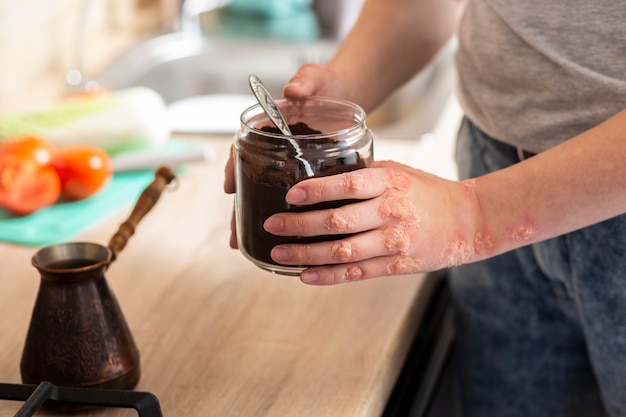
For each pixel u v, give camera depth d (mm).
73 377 936
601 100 1024
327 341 1050
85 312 937
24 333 1061
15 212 1292
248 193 910
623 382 1122
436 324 1253
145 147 1490
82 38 1892
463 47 1172
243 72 2141
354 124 950
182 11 2184
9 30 1782
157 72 2059
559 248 1108
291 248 894
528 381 1244
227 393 971
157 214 1310
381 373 1001
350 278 909
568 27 1027
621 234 1063
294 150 882
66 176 1328
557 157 925
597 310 1103
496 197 927
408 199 892
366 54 1146
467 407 1290
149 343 1045
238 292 1137
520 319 1213
